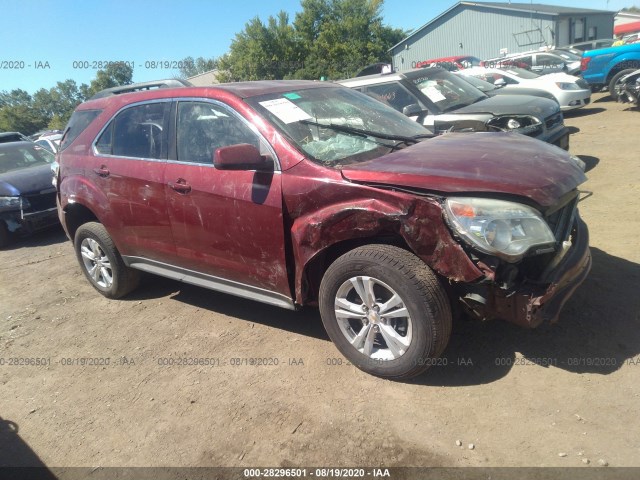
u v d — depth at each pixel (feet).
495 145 11.15
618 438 8.23
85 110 16.22
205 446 9.34
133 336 13.82
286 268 11.05
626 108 42.98
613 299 12.02
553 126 23.08
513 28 107.45
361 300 10.38
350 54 114.93
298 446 9.03
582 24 113.39
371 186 9.66
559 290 9.34
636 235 15.51
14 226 25.25
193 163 12.34
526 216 8.79
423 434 8.89
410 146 11.62
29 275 20.45
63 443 9.98
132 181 13.62
